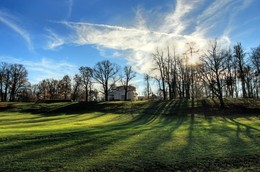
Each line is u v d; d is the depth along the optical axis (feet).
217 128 87.71
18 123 123.75
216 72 178.29
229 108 166.91
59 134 64.54
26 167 40.50
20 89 351.25
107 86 300.61
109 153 48.96
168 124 110.73
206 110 164.55
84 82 321.93
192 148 53.98
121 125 105.81
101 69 299.79
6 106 222.07
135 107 189.37
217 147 55.21
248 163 44.78
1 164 41.50
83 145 54.29
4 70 342.03
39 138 59.26
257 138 66.18
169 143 58.44
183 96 241.96
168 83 237.04
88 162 43.52
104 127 90.38
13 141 55.52
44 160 43.93
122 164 43.09
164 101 204.33
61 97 373.61
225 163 44.70
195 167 42.68
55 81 377.09
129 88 366.63
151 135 68.69
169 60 238.48
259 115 147.33
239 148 54.49
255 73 210.59
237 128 88.12
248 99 192.54
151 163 43.88
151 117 151.23
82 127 89.71
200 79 207.62
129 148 52.90
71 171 39.37
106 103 213.25
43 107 215.31
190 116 149.38
